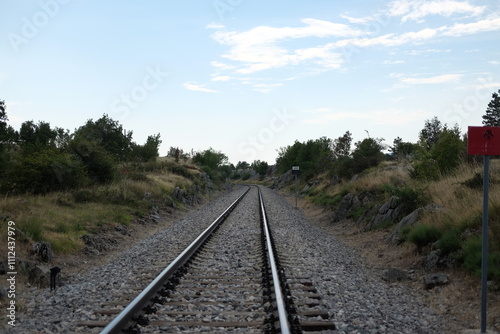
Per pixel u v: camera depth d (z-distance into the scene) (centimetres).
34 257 1018
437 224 1063
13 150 2467
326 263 1080
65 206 1786
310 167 5662
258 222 2020
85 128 3491
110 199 2114
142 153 5009
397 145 3475
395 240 1217
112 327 519
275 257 1068
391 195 1627
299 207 3197
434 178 1664
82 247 1241
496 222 891
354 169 3169
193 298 735
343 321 623
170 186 3189
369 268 1052
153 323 594
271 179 11275
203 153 7375
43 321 632
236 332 564
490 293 717
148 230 1819
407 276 910
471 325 626
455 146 1708
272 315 609
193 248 1210
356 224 1727
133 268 1017
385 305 724
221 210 2795
